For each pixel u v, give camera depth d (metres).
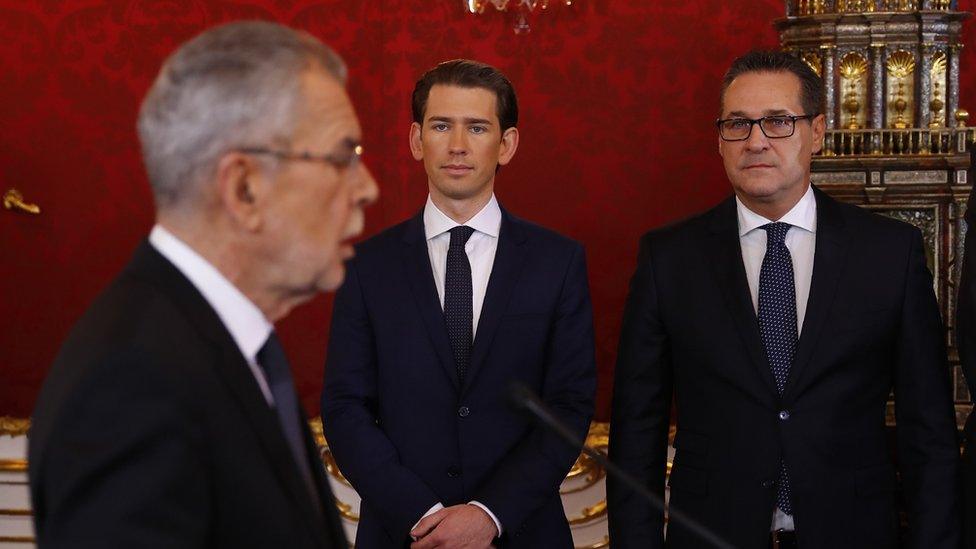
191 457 1.29
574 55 4.04
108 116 4.14
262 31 1.45
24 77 4.15
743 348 2.70
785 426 2.64
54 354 4.20
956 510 2.66
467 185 2.91
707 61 3.98
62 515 1.24
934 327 2.73
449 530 2.67
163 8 4.11
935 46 3.26
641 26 4.00
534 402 1.76
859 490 2.66
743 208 2.81
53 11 4.12
